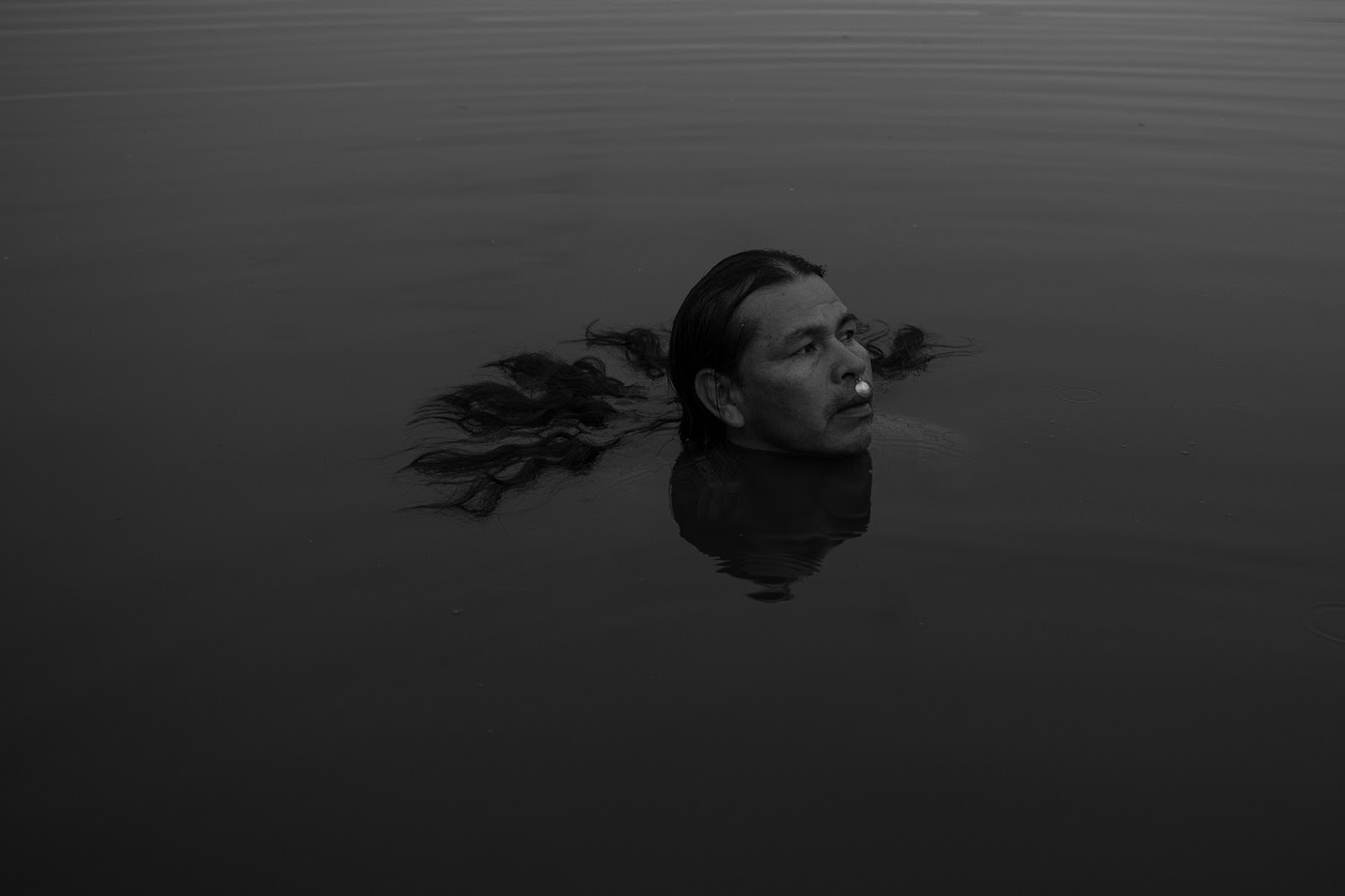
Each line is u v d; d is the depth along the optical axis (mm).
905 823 2076
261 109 7375
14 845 2080
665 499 3197
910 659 2498
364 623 2672
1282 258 4855
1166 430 3471
